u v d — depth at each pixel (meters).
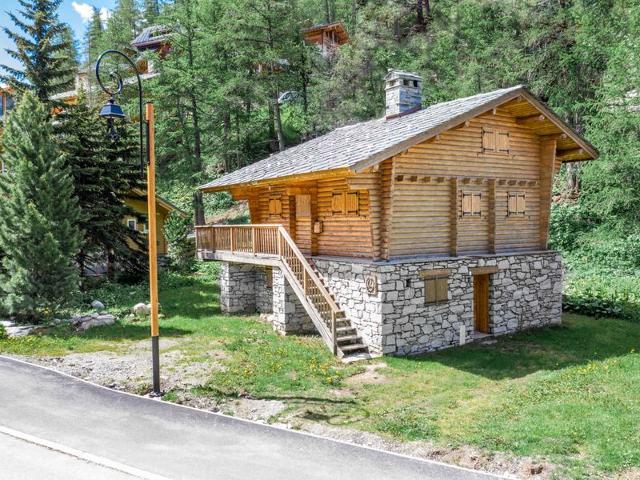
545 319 17.69
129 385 11.07
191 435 8.60
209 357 13.16
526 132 17.64
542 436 8.30
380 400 10.67
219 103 32.78
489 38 32.31
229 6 32.09
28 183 16.91
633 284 21.95
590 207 26.23
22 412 9.52
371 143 15.12
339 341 14.27
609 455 7.57
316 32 46.88
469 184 16.31
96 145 22.98
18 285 16.31
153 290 10.70
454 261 15.40
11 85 23.20
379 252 14.74
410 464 7.63
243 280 19.72
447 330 15.27
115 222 23.39
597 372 11.79
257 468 7.46
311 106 34.81
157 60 31.89
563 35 27.89
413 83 18.52
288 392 10.96
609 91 23.12
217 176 40.53
